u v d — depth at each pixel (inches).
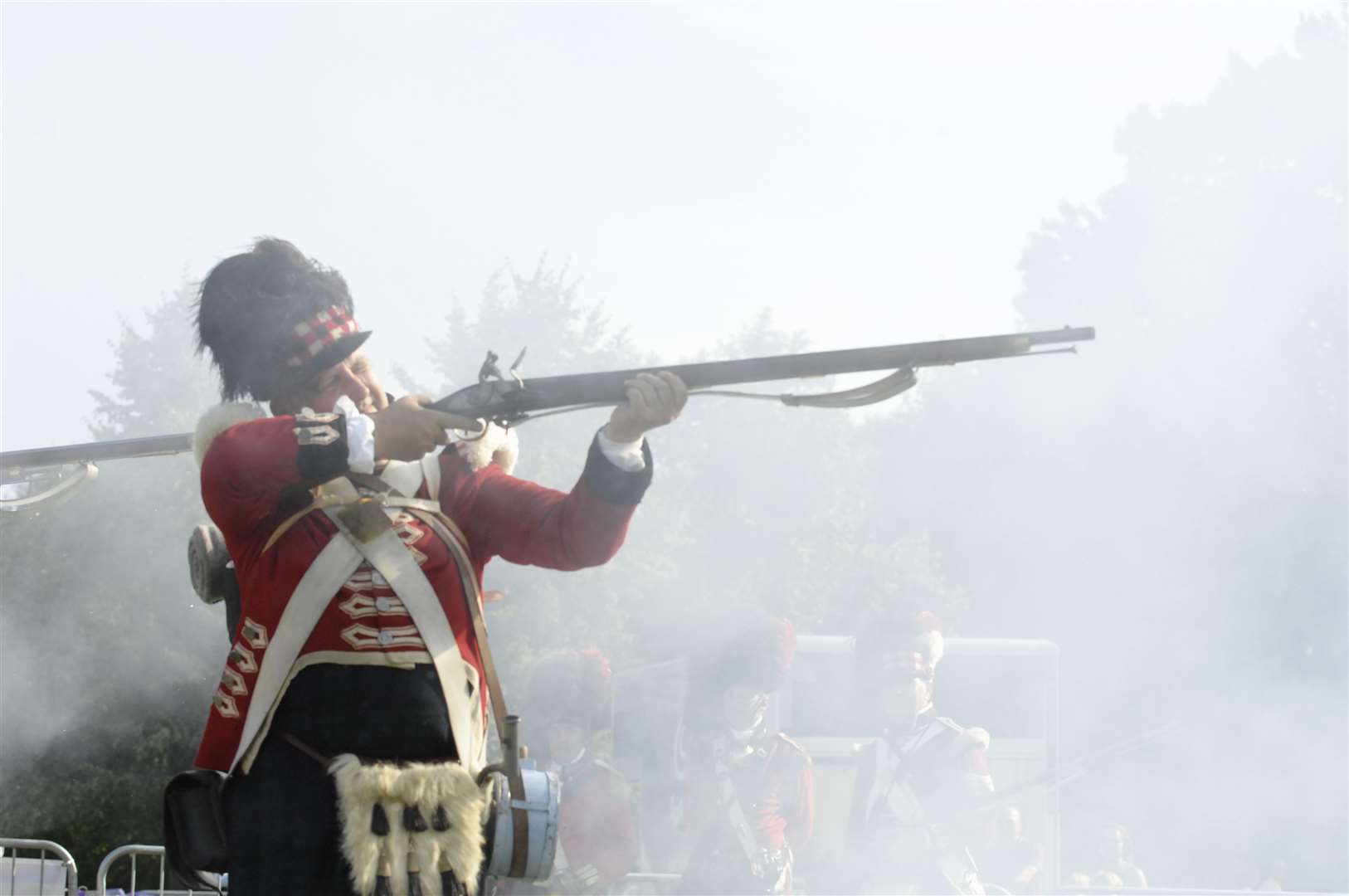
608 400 134.0
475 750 133.3
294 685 129.9
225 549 148.6
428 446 131.7
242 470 129.0
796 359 133.8
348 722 129.0
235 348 142.4
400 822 125.3
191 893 450.0
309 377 140.8
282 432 128.8
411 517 133.9
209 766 133.8
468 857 126.4
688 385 133.0
